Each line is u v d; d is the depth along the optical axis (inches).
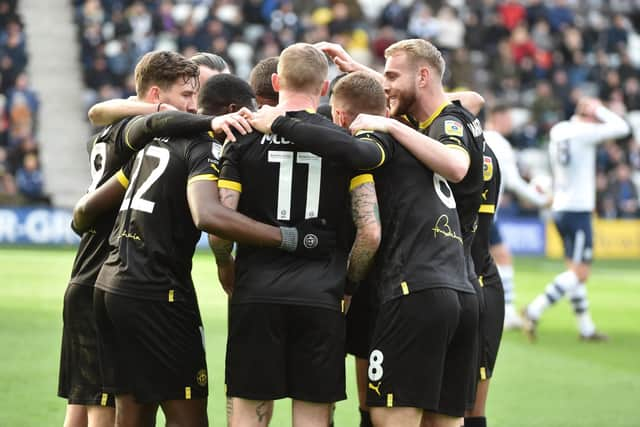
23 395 974.4
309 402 639.8
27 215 2672.2
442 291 642.2
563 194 1469.0
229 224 623.5
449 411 665.6
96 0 3245.6
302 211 639.8
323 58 659.4
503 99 3376.0
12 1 3051.2
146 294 645.9
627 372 1203.9
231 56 3021.7
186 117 653.9
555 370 1212.5
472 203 698.2
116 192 688.4
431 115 691.4
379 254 666.2
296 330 638.5
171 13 3191.4
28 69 3270.2
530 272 2420.0
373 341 658.2
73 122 3193.9
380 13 3531.0
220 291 1768.0
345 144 622.2
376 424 652.7
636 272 2549.2
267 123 633.6
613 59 3634.4
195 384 660.7
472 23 3481.8
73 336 702.5
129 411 660.7
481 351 732.7
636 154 3294.8
